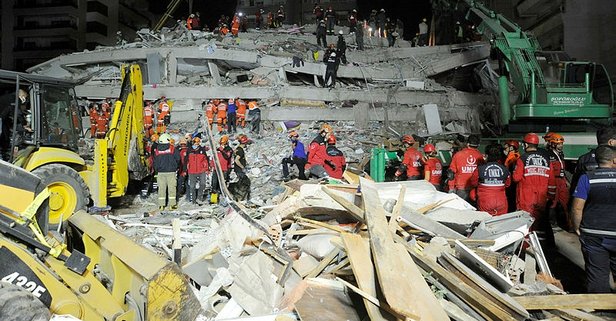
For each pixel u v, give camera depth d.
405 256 4.11
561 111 12.00
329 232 5.24
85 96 20.61
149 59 20.91
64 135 8.66
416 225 5.53
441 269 4.30
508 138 12.32
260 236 5.23
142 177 11.53
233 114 18.09
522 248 5.91
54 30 56.19
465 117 20.92
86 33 58.12
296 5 62.31
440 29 25.97
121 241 4.21
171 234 7.05
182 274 3.65
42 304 3.49
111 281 4.33
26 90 8.06
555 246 7.84
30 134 7.98
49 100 8.41
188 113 19.42
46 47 56.66
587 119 12.41
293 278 4.66
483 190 7.08
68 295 3.85
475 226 5.65
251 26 56.28
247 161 15.12
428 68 23.50
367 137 18.06
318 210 5.72
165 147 11.26
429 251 4.81
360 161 14.88
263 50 22.09
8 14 56.62
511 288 4.45
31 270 3.76
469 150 8.30
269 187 12.83
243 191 11.48
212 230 5.80
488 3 33.25
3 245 3.74
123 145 10.28
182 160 12.46
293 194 6.63
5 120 7.71
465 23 24.30
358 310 3.83
